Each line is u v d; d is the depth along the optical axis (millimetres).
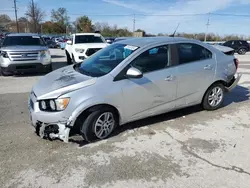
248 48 24156
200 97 4641
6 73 8562
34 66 8539
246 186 2604
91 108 3385
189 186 2607
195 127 4129
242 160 3115
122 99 3588
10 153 3211
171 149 3373
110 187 2584
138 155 3209
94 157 3148
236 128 4109
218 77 4723
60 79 3646
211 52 4688
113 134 3801
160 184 2637
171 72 4047
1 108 5008
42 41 9875
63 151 3285
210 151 3330
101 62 4004
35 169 2879
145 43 3988
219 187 2590
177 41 4238
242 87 7238
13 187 2564
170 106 4227
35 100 3396
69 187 2582
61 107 3223
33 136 3705
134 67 3670
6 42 9352
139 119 3982
